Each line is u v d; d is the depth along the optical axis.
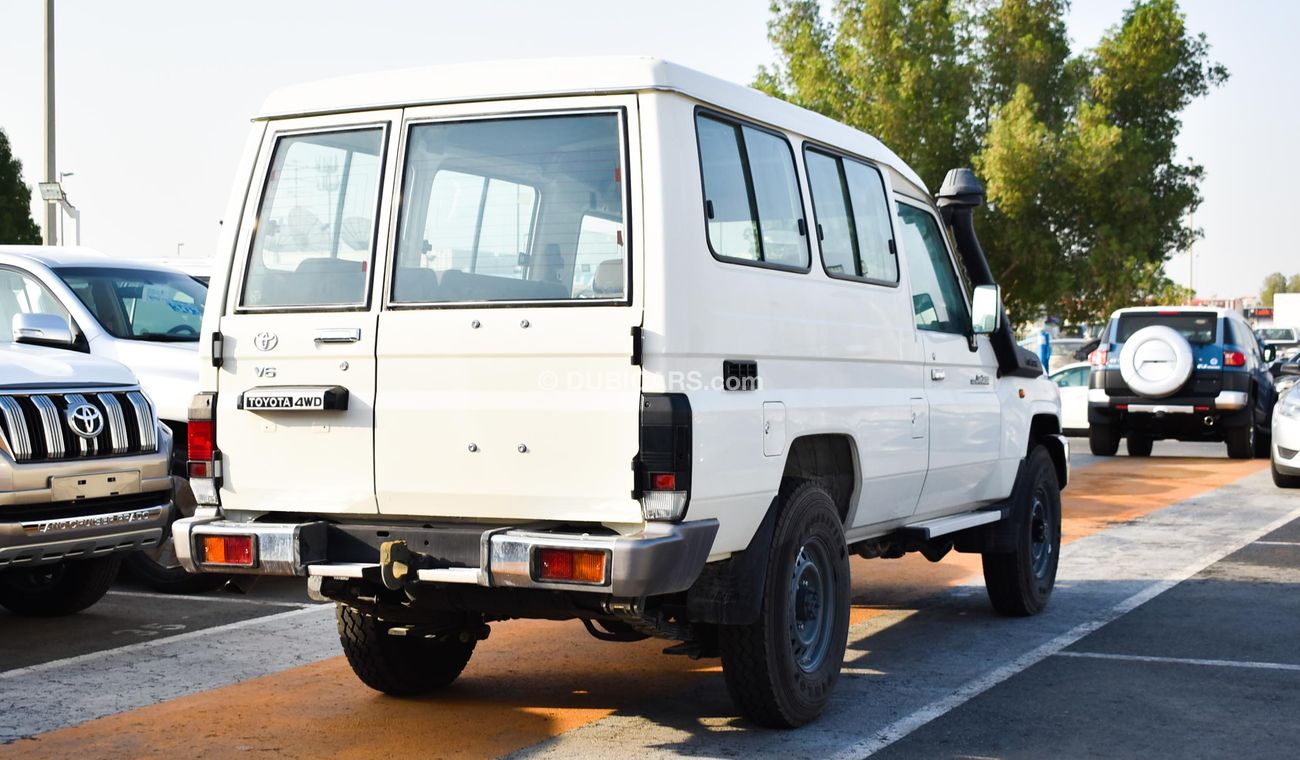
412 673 6.37
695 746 5.61
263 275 5.59
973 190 8.21
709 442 5.04
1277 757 5.46
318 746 5.61
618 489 4.94
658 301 4.96
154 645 7.62
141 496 7.87
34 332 8.65
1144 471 18.69
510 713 6.17
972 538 8.12
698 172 5.22
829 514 5.98
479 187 5.29
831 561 6.02
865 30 46.72
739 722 5.99
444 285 5.28
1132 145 45.06
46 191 21.83
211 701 6.37
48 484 7.31
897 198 7.28
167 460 8.02
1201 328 20.61
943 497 7.43
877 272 6.75
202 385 5.65
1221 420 20.19
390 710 6.22
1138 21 46.88
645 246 5.00
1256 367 21.03
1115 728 5.88
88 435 7.56
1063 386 24.86
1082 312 47.78
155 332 9.81
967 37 47.59
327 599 5.64
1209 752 5.52
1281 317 82.06
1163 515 13.76
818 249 6.12
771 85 49.31
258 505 5.54
